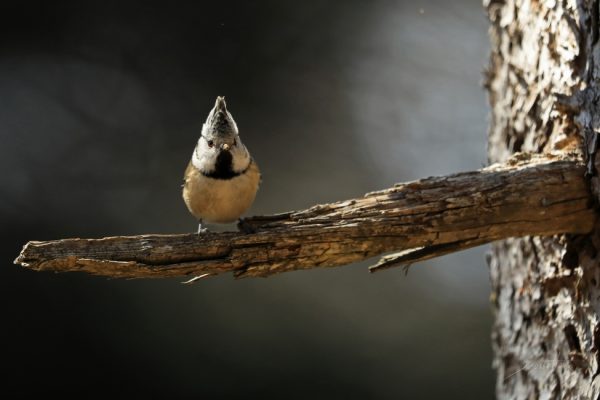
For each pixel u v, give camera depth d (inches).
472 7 621.6
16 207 518.6
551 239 263.1
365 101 592.4
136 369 480.1
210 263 224.4
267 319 500.7
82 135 546.9
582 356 247.8
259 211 535.2
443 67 607.5
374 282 532.1
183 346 487.2
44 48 557.9
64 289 492.4
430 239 235.5
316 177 552.7
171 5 557.3
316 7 585.0
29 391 472.7
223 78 556.1
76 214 521.0
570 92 250.8
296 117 565.6
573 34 250.8
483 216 235.6
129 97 557.0
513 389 298.7
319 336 502.3
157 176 534.6
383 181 557.0
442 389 484.1
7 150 537.0
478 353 500.7
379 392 484.7
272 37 569.9
